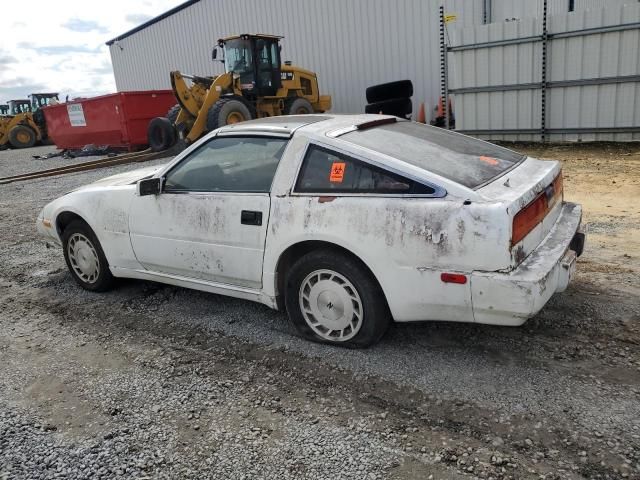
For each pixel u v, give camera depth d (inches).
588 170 351.6
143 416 122.6
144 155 584.7
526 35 452.4
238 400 126.3
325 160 139.7
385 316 137.9
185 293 194.5
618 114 431.2
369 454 105.1
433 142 152.7
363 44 710.5
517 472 97.4
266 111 639.8
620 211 256.1
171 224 166.4
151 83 1048.8
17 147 1066.1
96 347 158.2
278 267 148.1
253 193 149.8
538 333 144.9
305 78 691.4
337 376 132.8
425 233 122.4
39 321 180.1
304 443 109.7
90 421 122.1
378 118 162.9
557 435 106.0
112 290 202.1
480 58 480.7
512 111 478.3
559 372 126.7
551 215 141.9
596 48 426.3
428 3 636.7
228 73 594.9
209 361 145.3
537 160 160.1
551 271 119.6
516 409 114.7
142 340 160.6
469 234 117.9
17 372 146.8
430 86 663.1
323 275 142.1
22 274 230.2
